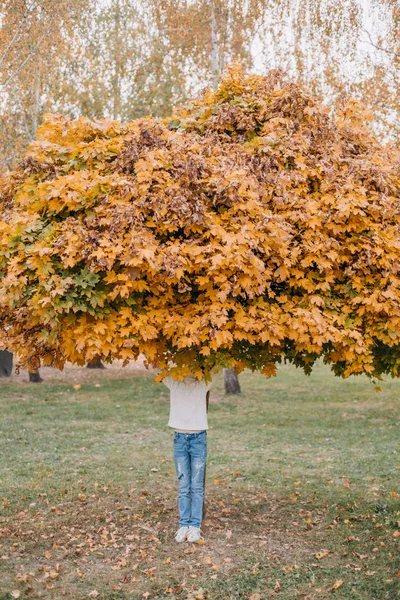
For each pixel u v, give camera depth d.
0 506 6.45
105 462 8.41
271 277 4.95
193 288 4.89
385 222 5.10
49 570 4.81
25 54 14.09
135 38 17.05
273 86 5.77
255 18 14.60
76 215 4.80
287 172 5.01
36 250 4.31
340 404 13.71
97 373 19.14
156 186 4.56
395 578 4.62
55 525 5.88
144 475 7.77
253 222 4.74
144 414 12.31
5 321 5.23
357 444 9.64
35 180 5.30
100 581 4.62
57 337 4.75
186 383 5.33
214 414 12.49
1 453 8.88
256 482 7.47
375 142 5.93
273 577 4.66
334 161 5.30
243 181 4.66
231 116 5.43
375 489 7.08
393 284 4.87
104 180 4.58
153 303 4.73
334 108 14.54
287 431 10.73
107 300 4.54
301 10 14.81
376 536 5.54
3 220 5.42
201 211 4.50
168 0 15.44
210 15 14.23
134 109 16.08
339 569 4.80
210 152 5.07
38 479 7.49
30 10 13.34
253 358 5.37
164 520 6.02
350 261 5.02
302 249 4.91
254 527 5.80
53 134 5.53
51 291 4.27
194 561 4.96
